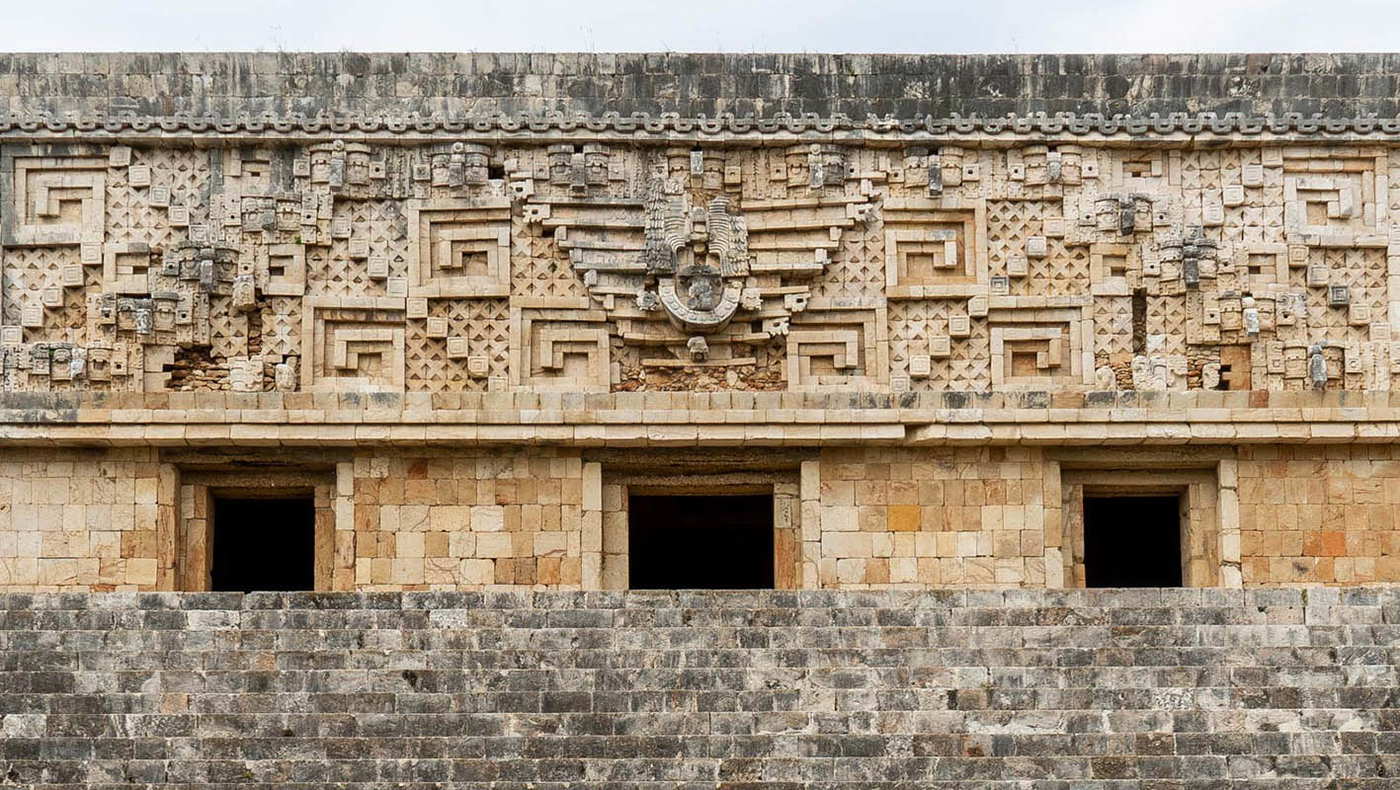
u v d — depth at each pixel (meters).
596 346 27.58
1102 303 27.73
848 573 27.42
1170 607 22.02
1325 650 21.27
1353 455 27.73
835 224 27.67
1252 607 21.97
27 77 27.66
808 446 27.61
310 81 27.70
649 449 27.61
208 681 21.06
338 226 27.69
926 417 27.23
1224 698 20.88
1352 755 20.42
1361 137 27.86
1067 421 27.27
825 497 27.58
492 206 27.66
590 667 21.27
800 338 27.61
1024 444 27.48
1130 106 27.84
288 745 20.52
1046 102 27.83
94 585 27.17
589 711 20.78
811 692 20.91
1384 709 20.70
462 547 27.36
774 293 27.59
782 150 27.86
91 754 20.53
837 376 27.61
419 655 21.30
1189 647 21.41
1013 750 20.52
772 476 28.06
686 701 20.84
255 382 27.28
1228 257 27.78
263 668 21.25
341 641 21.53
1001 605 22.19
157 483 27.42
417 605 22.08
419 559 27.31
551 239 27.75
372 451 27.50
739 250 27.61
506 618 21.97
